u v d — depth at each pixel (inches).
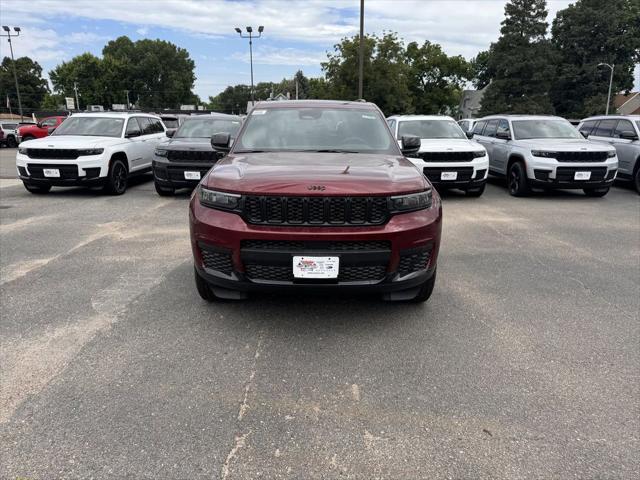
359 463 91.9
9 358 128.2
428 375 122.7
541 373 124.3
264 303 166.9
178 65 4643.2
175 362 127.3
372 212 134.0
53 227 284.5
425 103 2386.8
